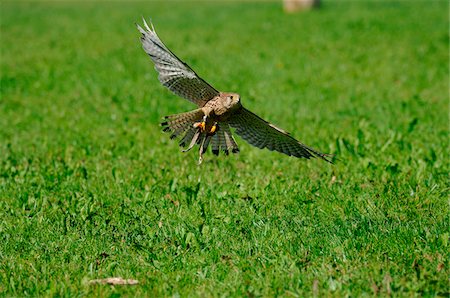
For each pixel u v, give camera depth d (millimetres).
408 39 33031
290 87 23609
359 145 15445
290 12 44562
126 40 35219
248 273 9562
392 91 22875
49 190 13289
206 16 44125
